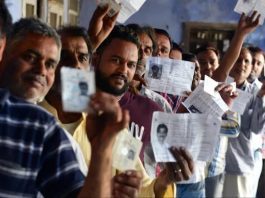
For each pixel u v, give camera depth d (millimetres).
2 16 2016
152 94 3713
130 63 3113
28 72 2141
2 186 1875
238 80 5539
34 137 1939
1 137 1892
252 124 5422
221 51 10758
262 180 6586
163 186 2715
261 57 6148
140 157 3162
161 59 3717
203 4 10797
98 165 1867
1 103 1920
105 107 1803
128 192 2115
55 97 2783
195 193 4301
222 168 5004
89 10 8945
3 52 2152
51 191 1978
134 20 10805
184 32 10844
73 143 2420
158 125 2631
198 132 2664
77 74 1778
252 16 4512
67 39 2918
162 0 10766
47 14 6270
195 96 3557
